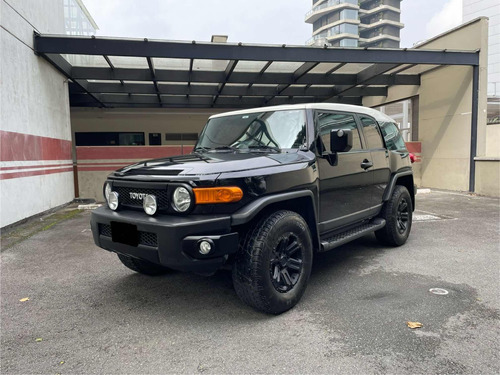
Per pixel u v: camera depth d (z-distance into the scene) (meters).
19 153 7.18
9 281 3.99
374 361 2.37
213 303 3.36
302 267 3.26
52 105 9.05
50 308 3.30
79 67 10.07
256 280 2.87
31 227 6.89
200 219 2.72
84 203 10.44
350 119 4.30
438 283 3.72
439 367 2.29
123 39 8.02
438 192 10.98
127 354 2.53
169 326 2.93
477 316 2.97
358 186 4.18
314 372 2.27
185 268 2.75
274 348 2.56
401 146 5.45
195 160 3.24
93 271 4.31
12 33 6.98
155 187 2.92
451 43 11.04
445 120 11.42
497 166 9.78
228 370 2.32
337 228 3.92
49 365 2.41
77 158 11.07
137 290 3.71
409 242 5.38
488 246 5.08
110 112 15.25
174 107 15.09
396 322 2.89
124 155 11.35
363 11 83.88
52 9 9.28
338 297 3.42
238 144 3.96
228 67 10.00
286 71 11.08
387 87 14.30
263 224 2.97
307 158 3.44
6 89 6.71
